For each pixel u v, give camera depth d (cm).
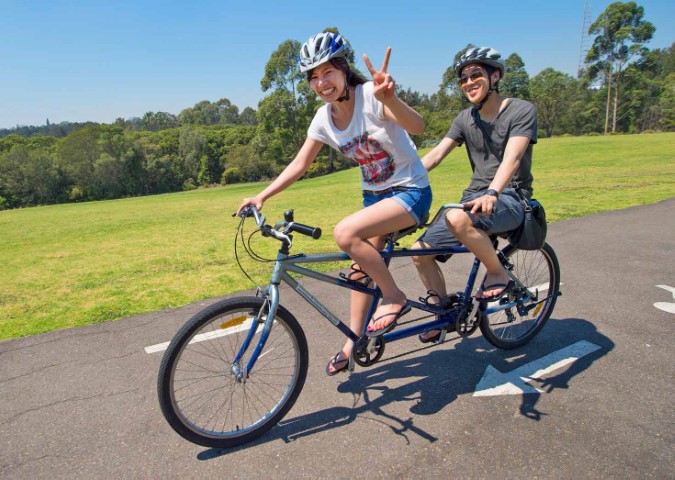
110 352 353
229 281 526
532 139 275
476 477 216
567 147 2972
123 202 2950
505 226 280
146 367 329
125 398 292
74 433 259
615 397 272
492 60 281
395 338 280
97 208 2320
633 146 2798
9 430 263
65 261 712
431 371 313
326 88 233
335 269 547
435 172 2372
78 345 366
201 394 287
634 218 755
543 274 355
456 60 294
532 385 290
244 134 9338
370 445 242
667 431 240
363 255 245
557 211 841
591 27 7131
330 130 257
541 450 231
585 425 248
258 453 241
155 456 240
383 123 237
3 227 1409
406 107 223
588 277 476
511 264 321
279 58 5494
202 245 776
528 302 331
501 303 322
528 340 345
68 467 233
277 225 250
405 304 263
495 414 262
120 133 8000
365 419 264
